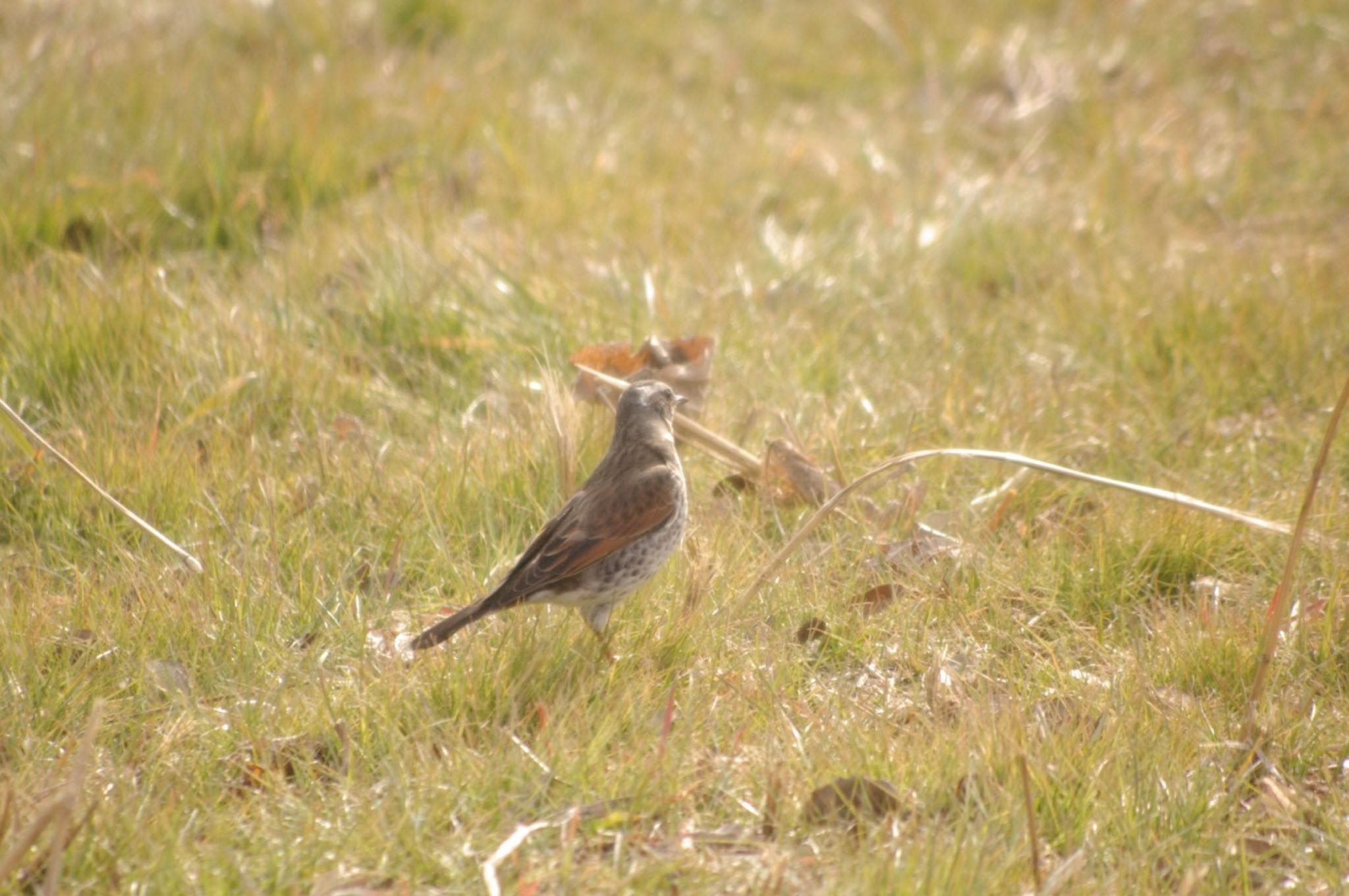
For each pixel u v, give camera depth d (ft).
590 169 57.26
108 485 35.53
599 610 30.37
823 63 76.38
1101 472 38.45
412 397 42.01
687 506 34.04
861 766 25.67
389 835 23.67
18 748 26.40
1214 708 28.50
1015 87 71.97
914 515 35.76
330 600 31.55
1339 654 30.12
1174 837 23.73
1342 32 74.95
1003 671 29.84
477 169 55.93
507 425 38.96
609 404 39.09
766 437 39.73
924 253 51.98
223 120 54.95
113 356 40.78
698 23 80.74
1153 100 69.05
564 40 75.00
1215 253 52.08
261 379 40.34
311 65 64.28
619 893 22.29
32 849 23.15
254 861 23.27
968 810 24.16
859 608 31.89
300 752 26.53
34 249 47.85
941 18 81.25
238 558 33.22
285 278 46.06
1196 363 43.24
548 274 47.14
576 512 29.94
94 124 54.19
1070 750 26.09
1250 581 33.58
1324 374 42.22
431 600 32.76
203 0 71.05
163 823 23.65
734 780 25.79
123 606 31.09
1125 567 33.60
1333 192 58.80
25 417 39.09
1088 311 46.83
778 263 50.98
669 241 51.93
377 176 55.26
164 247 49.88
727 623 31.07
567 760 25.76
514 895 22.48
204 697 28.43
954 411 40.98
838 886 22.36
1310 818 25.34
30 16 66.80
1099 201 56.18
